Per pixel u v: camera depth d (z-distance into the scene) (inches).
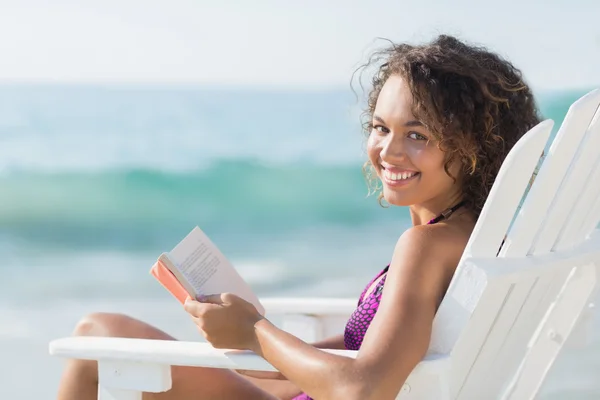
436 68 72.5
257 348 68.2
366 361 61.7
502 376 81.5
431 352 64.9
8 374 201.5
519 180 63.6
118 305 317.1
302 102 641.0
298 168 554.3
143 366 72.2
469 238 68.1
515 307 72.6
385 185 75.3
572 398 165.6
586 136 67.9
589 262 78.7
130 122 616.1
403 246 68.0
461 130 72.2
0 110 612.1
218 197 538.9
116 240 476.4
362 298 79.3
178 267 73.1
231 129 625.3
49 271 390.0
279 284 361.7
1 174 562.6
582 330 86.0
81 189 544.1
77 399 78.3
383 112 73.9
